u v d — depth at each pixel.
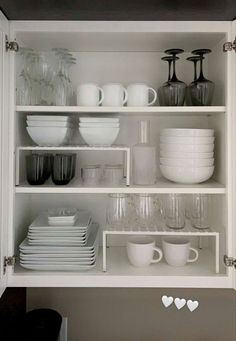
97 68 1.29
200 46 1.21
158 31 1.05
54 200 1.31
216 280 1.05
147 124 1.18
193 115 1.28
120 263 1.15
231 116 1.04
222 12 0.98
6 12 0.98
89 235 1.17
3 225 0.99
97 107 1.05
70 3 0.92
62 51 1.10
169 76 1.18
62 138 1.07
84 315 1.32
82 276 1.05
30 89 1.13
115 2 0.92
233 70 1.03
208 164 1.09
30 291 1.32
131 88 1.09
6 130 1.00
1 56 0.96
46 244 1.07
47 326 1.13
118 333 1.32
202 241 1.30
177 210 1.16
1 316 1.11
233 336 1.32
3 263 0.99
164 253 1.15
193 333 1.32
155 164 1.18
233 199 1.04
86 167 1.15
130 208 1.17
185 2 0.92
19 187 1.06
